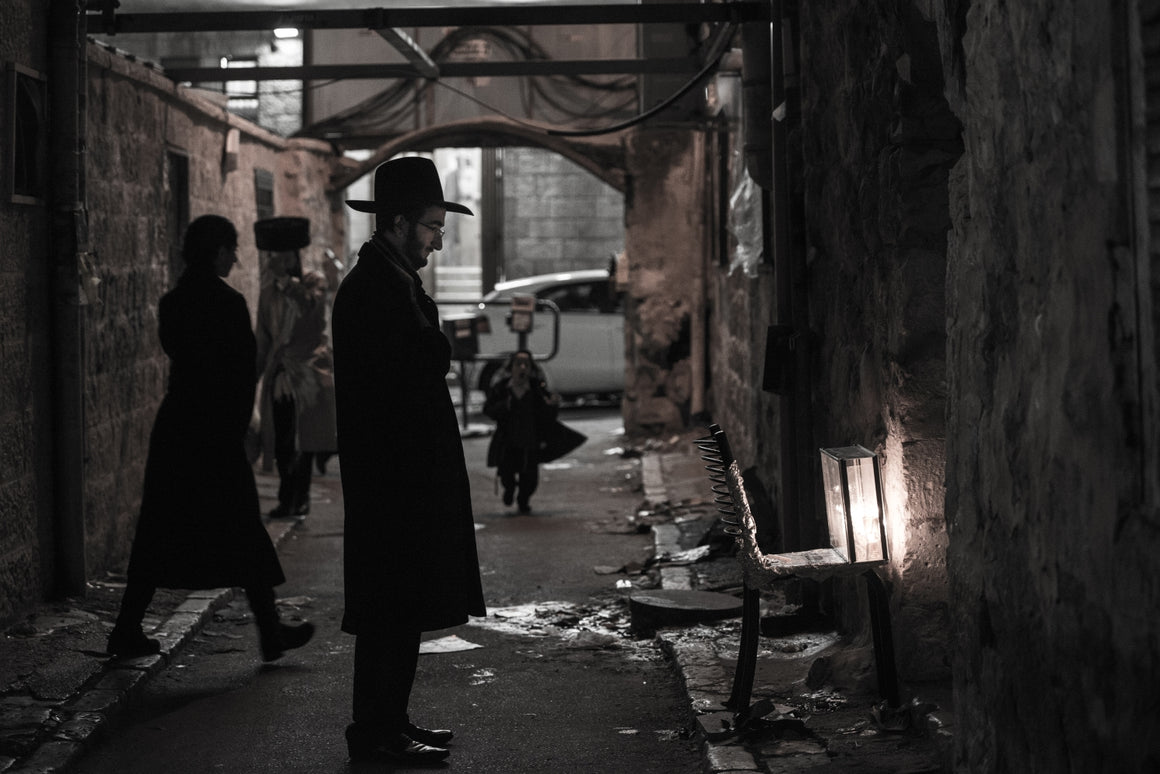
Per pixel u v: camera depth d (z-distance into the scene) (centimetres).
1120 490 269
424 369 471
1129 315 263
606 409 1920
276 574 611
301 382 1012
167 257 996
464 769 471
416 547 471
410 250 484
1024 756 327
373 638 476
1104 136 271
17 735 478
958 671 383
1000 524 344
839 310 596
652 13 697
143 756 488
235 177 1260
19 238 655
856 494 482
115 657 593
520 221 2486
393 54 1505
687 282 1505
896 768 419
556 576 830
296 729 520
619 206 2483
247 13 705
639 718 529
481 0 936
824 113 611
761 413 873
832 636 602
